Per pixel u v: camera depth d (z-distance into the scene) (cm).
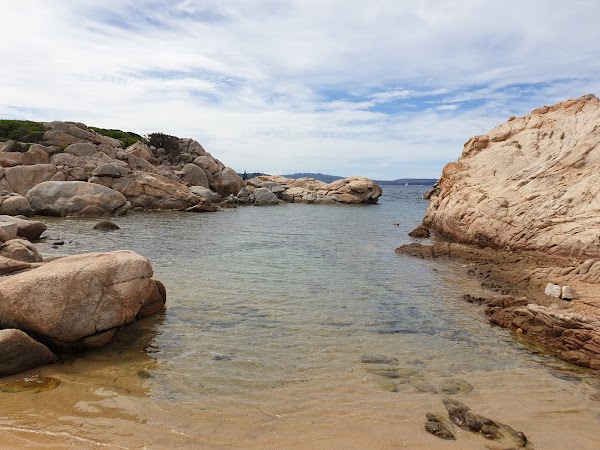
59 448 536
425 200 8950
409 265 1980
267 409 673
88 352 871
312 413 665
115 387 724
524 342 1044
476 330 1115
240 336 989
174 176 5388
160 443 564
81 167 4203
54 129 4984
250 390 735
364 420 649
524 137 2714
